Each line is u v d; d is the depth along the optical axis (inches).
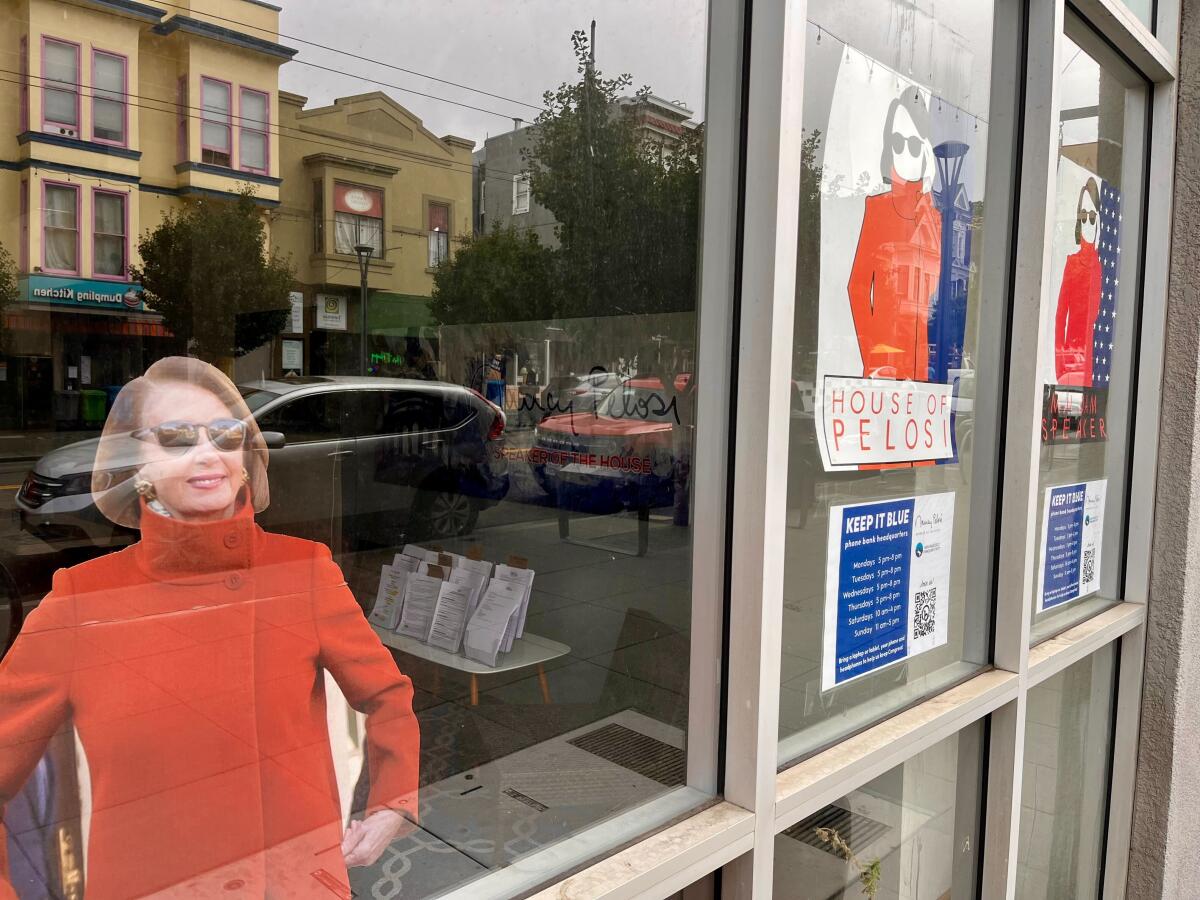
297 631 37.7
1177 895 100.0
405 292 46.4
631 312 53.8
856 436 57.8
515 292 53.4
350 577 45.4
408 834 41.3
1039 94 68.9
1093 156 86.4
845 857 61.1
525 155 52.2
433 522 50.4
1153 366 94.4
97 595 31.0
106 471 31.3
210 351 35.1
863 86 56.9
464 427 51.7
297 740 37.6
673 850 42.4
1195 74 91.0
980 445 71.0
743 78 46.1
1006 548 70.7
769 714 46.0
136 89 32.2
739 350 46.0
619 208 54.0
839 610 57.3
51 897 29.8
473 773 45.3
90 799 30.7
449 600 51.2
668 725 50.1
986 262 70.8
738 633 46.1
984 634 72.1
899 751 56.9
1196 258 90.9
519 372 55.2
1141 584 95.4
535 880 39.9
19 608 29.1
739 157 46.4
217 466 34.8
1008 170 70.0
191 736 33.4
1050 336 81.7
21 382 29.4
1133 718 96.3
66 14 29.9
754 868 46.4
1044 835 89.2
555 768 46.8
